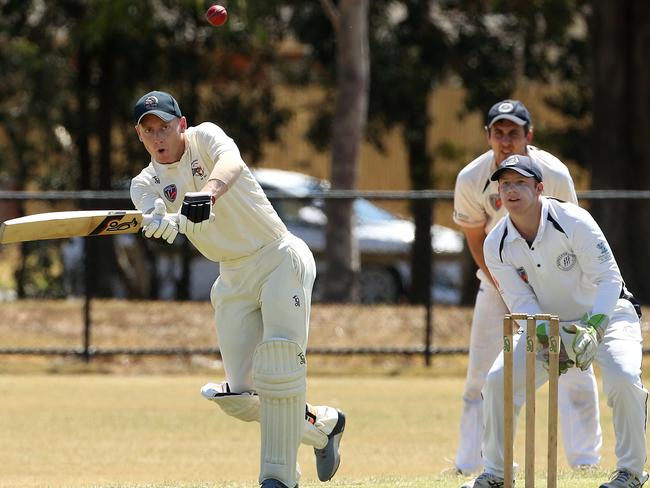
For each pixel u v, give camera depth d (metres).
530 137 25.67
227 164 20.19
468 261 64.62
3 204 68.81
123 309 53.75
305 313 21.48
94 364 48.31
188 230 19.31
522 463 30.31
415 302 54.19
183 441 34.97
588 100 77.56
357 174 61.69
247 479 29.31
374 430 36.47
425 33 75.00
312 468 31.67
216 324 22.17
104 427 36.84
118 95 71.50
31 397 41.88
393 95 74.38
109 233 19.12
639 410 20.67
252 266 21.34
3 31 68.56
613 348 20.88
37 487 27.39
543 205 20.97
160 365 48.78
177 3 64.44
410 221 66.88
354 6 61.38
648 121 66.12
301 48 83.25
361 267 67.00
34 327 51.56
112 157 73.38
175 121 20.75
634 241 63.84
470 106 77.81
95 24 62.62
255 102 74.62
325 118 76.75
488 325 27.16
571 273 21.02
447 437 35.59
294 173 80.56
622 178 66.12
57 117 68.88
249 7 64.12
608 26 66.69
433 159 78.88
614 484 20.55
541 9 72.69
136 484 26.81
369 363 49.53
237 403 21.89
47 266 61.69
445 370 47.97
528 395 18.73
